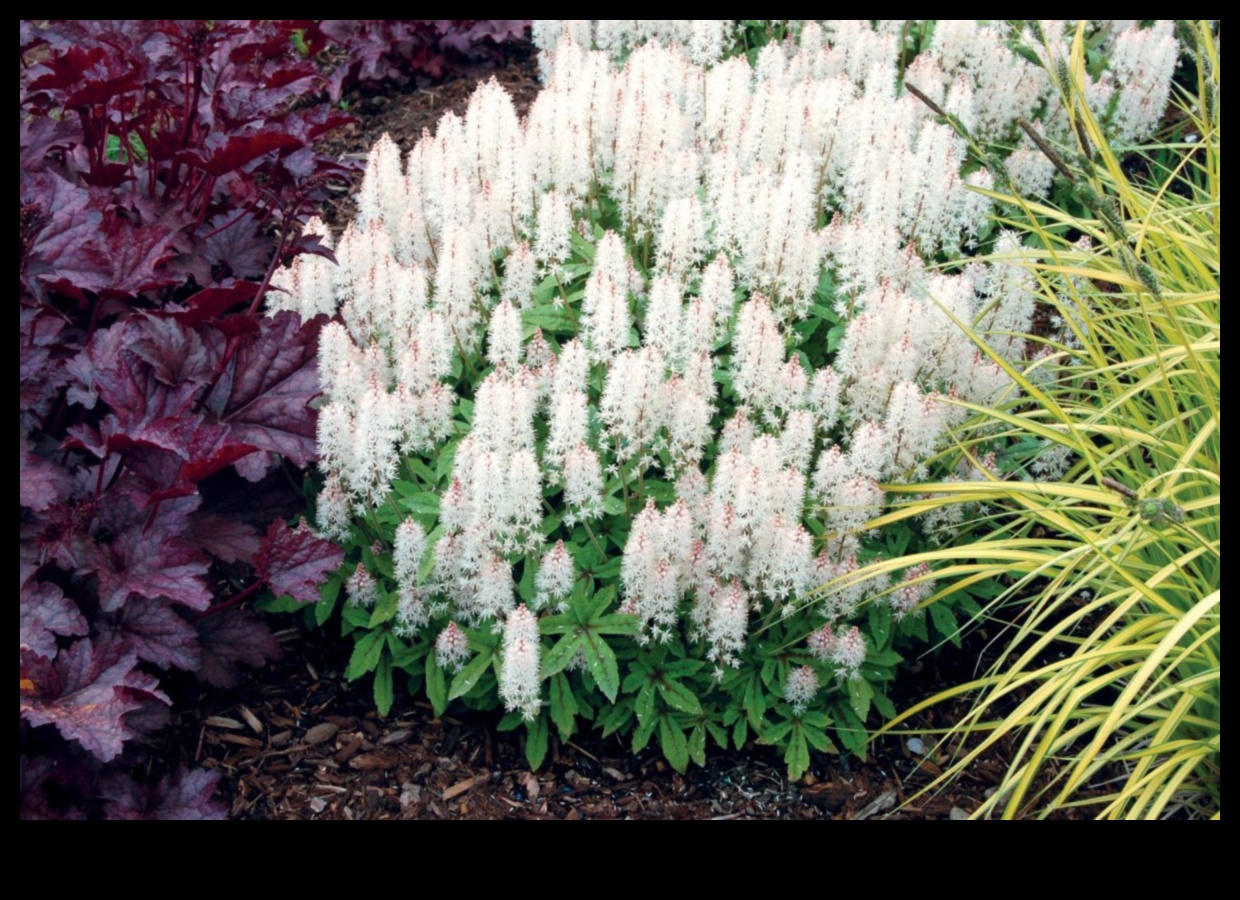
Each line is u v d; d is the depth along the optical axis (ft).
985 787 4.04
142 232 4.09
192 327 4.13
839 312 4.53
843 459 4.00
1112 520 4.05
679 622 4.17
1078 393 4.77
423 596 4.01
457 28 6.44
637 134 4.64
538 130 4.65
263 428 4.11
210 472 3.84
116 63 4.50
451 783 3.99
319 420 3.98
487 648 3.99
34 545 3.66
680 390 4.02
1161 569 3.65
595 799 3.98
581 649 3.98
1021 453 4.46
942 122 5.10
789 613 3.97
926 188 4.66
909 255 4.44
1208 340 3.95
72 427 3.79
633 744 3.99
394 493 4.21
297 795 3.92
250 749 4.01
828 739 4.00
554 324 4.51
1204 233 4.60
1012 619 4.46
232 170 4.52
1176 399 4.37
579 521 4.19
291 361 4.17
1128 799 3.92
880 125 4.92
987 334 4.51
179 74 4.91
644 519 3.83
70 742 3.64
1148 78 5.60
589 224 4.85
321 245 4.52
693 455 4.06
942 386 4.48
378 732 4.09
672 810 3.96
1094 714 3.86
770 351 4.05
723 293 4.14
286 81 4.83
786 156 4.88
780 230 4.29
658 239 4.55
